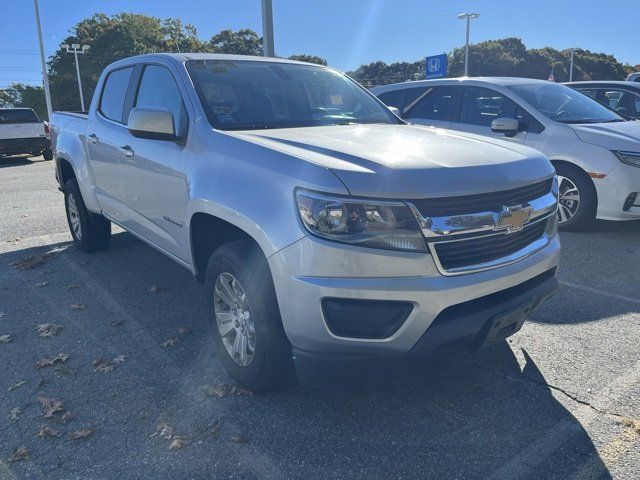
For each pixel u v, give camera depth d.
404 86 8.11
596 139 6.13
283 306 2.65
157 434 2.83
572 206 6.36
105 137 4.77
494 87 7.11
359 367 2.61
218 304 3.32
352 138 3.19
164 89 4.07
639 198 5.97
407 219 2.51
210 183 3.14
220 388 3.23
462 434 2.81
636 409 2.97
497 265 2.74
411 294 2.50
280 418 2.95
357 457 2.64
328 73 4.64
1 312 4.40
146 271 5.38
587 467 2.54
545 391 3.17
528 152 3.24
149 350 3.73
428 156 2.79
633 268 5.20
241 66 4.16
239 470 2.56
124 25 64.12
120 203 4.67
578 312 4.22
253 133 3.33
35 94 66.25
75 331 4.04
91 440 2.79
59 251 6.13
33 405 3.10
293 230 2.59
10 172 14.55
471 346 2.82
